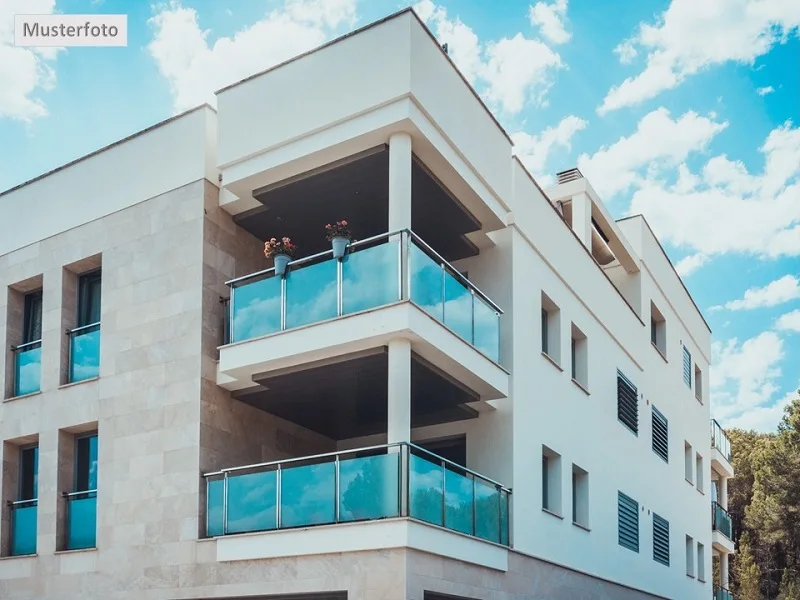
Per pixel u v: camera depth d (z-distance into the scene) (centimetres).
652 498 2295
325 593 1209
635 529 2123
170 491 1366
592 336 1969
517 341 1562
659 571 2284
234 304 1394
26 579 1491
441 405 1491
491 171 1519
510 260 1581
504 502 1449
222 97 1461
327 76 1361
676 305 2781
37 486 1563
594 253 2264
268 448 1505
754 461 5044
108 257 1540
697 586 2712
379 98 1304
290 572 1216
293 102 1386
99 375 1497
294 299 1329
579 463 1792
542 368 1662
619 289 2420
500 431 1509
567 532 1686
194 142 1488
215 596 1277
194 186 1466
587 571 1752
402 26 1309
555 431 1688
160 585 1338
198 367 1389
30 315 1702
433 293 1297
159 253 1479
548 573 1565
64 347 1576
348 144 1333
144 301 1475
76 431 1539
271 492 1265
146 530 1373
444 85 1386
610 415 2033
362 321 1248
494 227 1561
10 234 1692
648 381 2388
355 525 1169
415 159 1347
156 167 1521
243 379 1392
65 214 1620
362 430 1638
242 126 1429
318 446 1645
